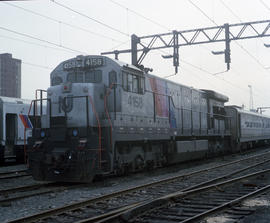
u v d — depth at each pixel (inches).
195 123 753.0
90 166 407.2
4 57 4773.6
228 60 719.7
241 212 269.3
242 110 1148.5
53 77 501.0
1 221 253.0
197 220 246.4
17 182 474.9
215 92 885.8
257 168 601.0
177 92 680.4
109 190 379.9
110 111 465.7
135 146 513.3
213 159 837.2
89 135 414.3
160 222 244.7
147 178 482.0
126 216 246.2
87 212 279.3
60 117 441.4
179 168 623.5
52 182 467.2
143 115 521.7
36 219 251.8
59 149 429.1
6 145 774.5
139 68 562.9
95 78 475.2
